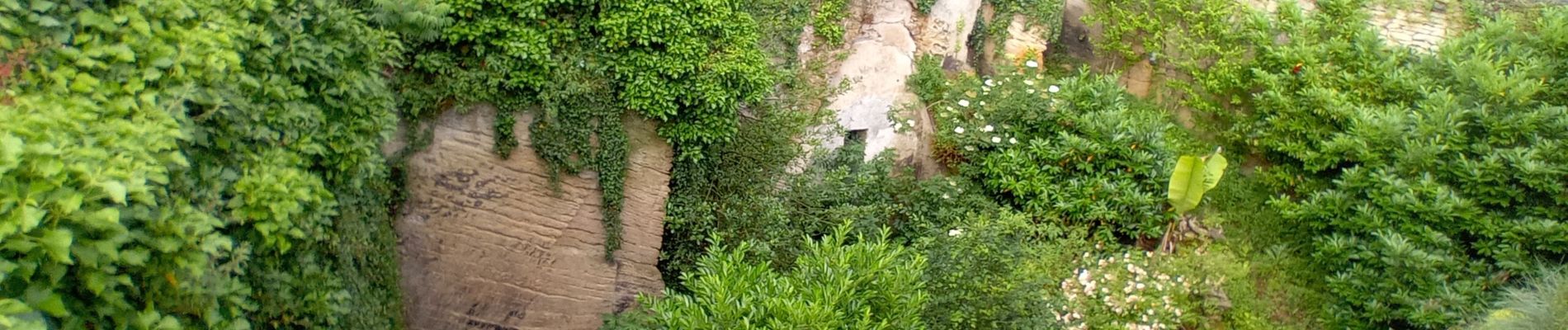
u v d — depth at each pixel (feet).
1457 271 30.99
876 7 33.99
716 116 27.73
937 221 31.89
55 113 12.85
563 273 26.40
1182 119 38.70
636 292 27.94
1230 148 37.93
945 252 23.41
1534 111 31.83
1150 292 30.60
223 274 15.34
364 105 20.36
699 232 28.76
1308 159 35.45
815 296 18.84
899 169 32.78
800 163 31.22
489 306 25.25
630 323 24.81
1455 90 34.50
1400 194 31.81
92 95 14.06
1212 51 37.63
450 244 24.58
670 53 26.63
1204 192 33.68
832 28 32.78
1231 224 35.45
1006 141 33.58
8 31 13.76
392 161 23.56
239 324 14.82
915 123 33.32
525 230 25.73
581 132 26.03
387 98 21.29
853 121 32.68
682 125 27.66
